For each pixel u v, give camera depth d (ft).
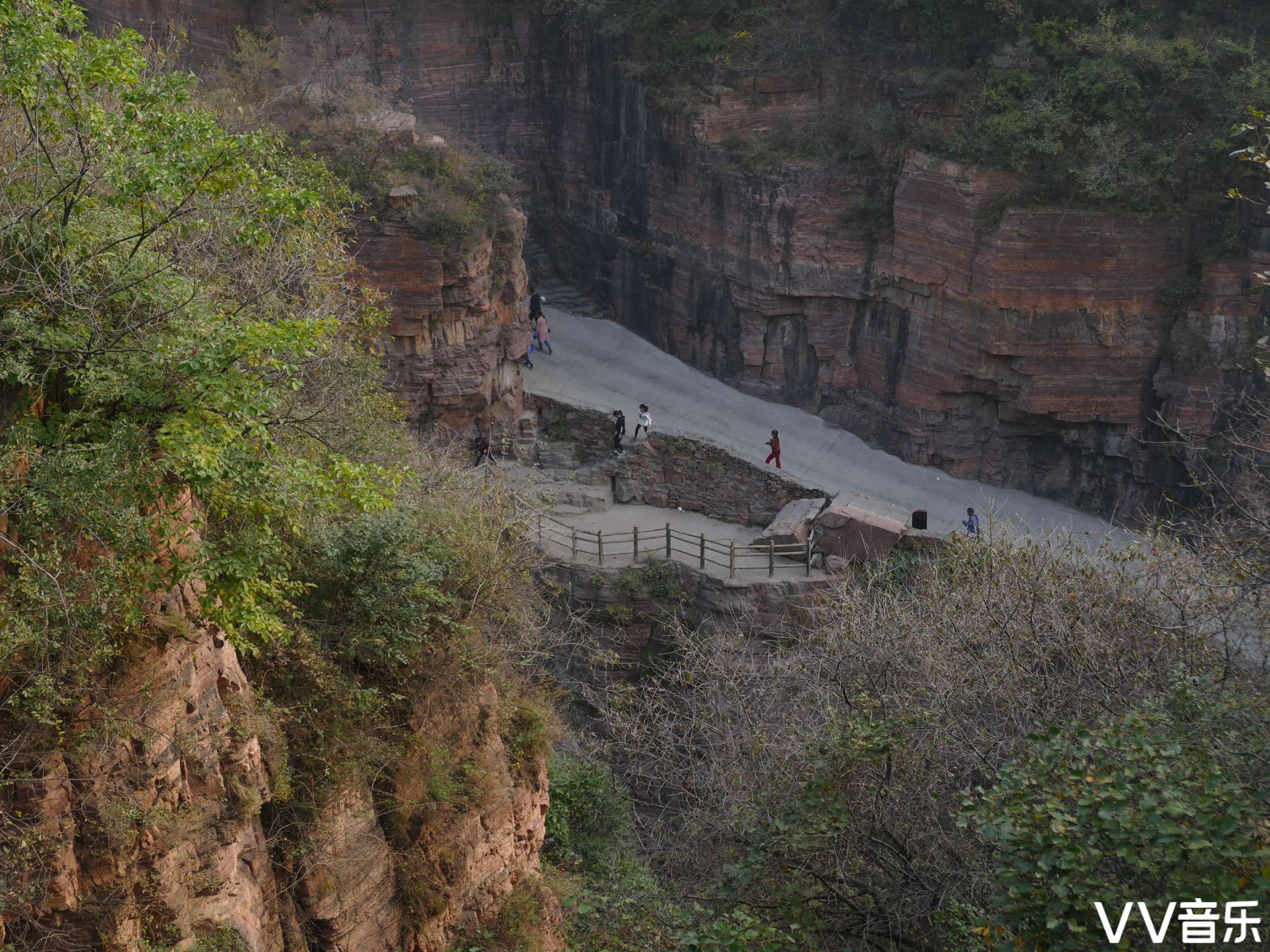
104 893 27.02
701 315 125.29
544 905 45.78
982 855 39.68
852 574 73.26
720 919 39.81
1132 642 48.19
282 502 30.19
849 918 40.37
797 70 118.11
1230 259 98.22
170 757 28.81
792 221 113.91
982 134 103.35
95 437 27.37
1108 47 100.78
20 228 27.17
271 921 32.73
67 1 29.04
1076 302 101.30
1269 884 26.43
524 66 139.03
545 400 111.86
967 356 105.70
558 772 62.95
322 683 36.96
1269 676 38.86
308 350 29.53
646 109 125.90
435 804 39.83
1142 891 30.37
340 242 57.88
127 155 28.89
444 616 41.88
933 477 110.22
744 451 110.73
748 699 59.52
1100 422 104.22
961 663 50.08
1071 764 32.45
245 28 125.90
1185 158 98.78
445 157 103.09
